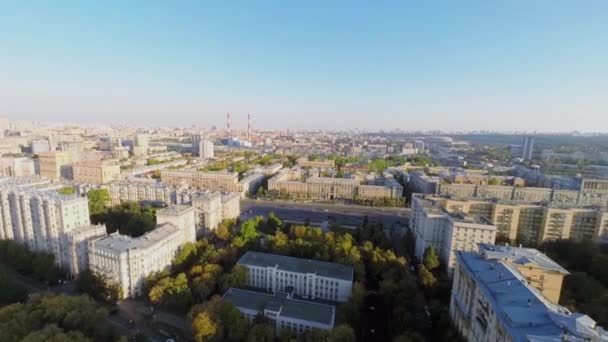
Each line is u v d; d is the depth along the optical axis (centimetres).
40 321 16850
